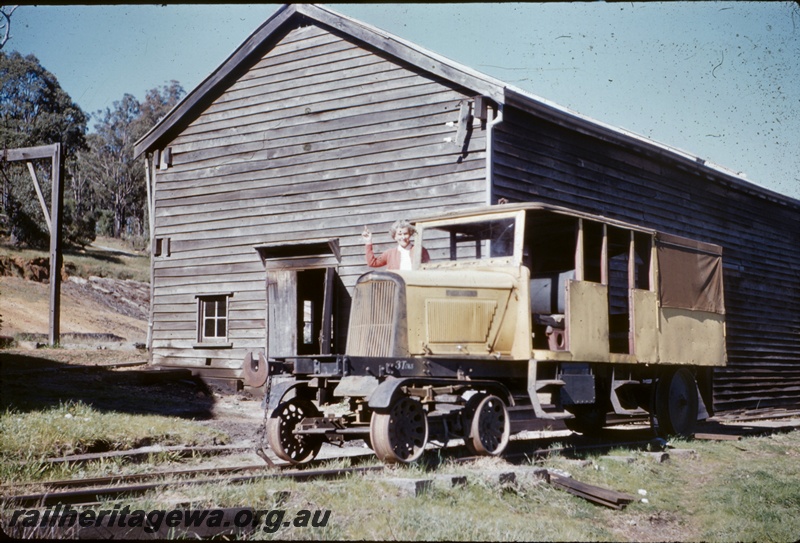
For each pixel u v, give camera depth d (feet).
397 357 23.67
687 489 27.48
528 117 43.45
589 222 30.71
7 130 191.62
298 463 24.75
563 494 23.02
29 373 43.73
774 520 24.03
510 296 27.35
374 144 46.11
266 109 51.55
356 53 47.70
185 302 54.03
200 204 53.98
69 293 115.03
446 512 18.45
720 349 39.24
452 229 30.35
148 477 21.58
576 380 29.07
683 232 55.01
